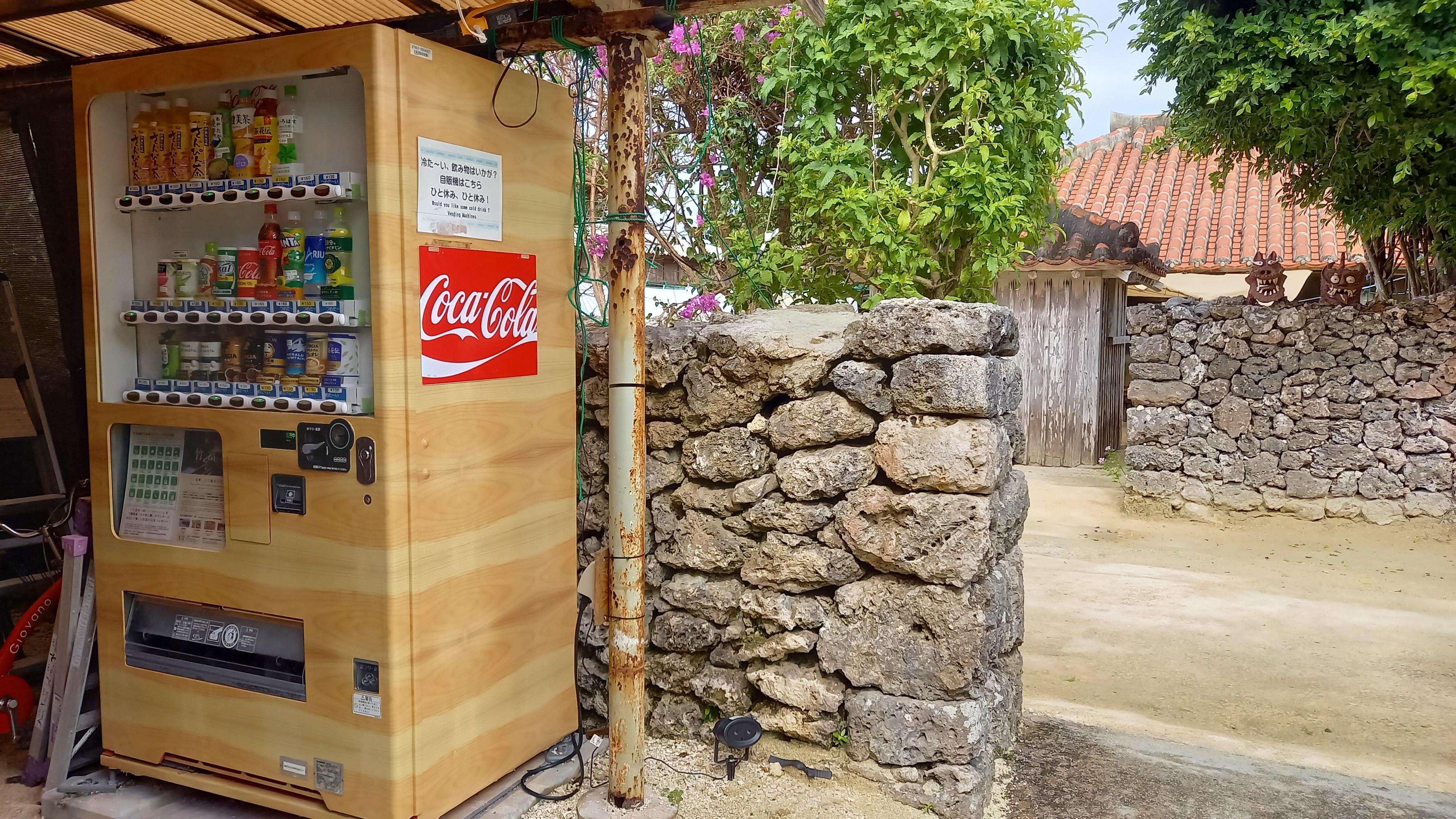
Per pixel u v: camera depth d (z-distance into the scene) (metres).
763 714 3.32
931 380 3.02
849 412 3.18
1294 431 8.22
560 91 3.20
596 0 2.84
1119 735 3.95
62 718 3.05
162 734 3.03
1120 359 12.24
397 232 2.58
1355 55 6.58
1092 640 5.48
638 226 2.89
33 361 4.46
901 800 3.07
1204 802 3.32
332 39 2.56
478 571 2.91
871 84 4.25
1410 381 7.77
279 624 2.86
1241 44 6.88
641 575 2.98
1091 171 14.98
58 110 4.20
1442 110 6.59
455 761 2.85
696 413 3.39
